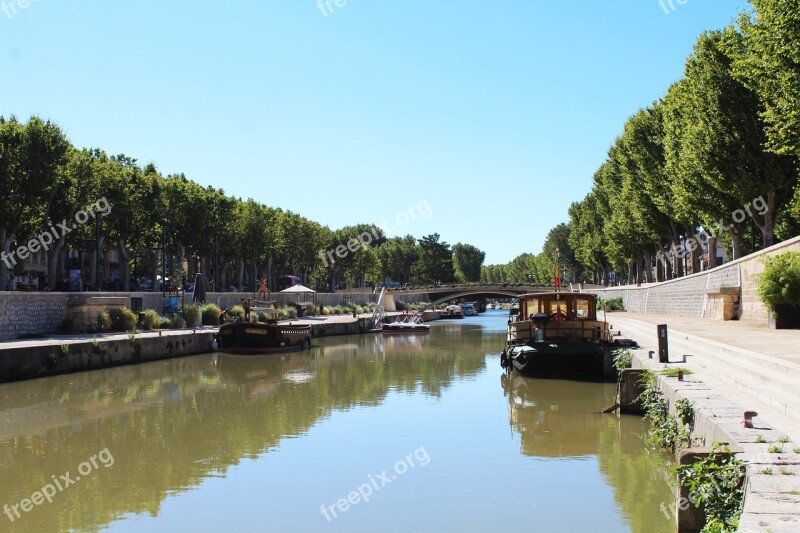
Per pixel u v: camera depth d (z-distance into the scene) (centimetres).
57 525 1120
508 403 2208
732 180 3180
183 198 6003
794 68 2194
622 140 5622
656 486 1239
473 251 17938
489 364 3572
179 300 4606
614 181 6094
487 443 1620
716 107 3189
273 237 7756
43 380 2672
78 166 4488
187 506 1199
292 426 1873
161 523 1118
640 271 6344
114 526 1108
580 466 1389
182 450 1606
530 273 15388
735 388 1348
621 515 1091
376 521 1098
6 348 2561
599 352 2680
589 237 8106
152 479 1372
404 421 1920
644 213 5003
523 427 1797
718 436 967
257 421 1956
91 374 2905
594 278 9706
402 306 9881
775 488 693
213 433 1795
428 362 3700
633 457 1445
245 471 1410
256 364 3591
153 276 5906
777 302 2491
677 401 1265
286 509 1171
